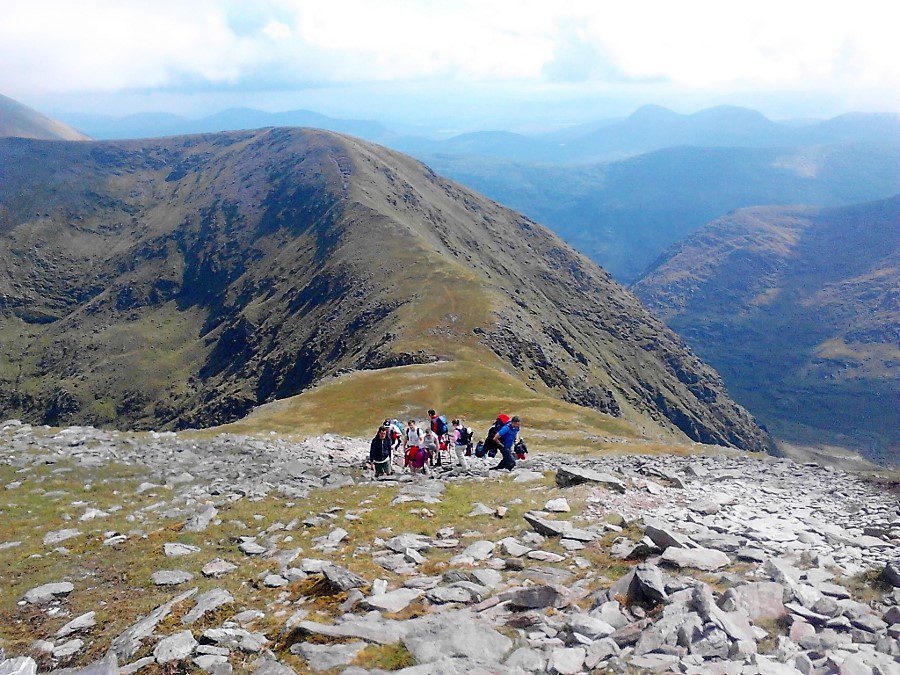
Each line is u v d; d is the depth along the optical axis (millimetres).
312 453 32875
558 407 95938
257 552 15398
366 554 14914
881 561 13078
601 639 9234
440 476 25078
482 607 11078
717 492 20656
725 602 9945
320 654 9312
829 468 28266
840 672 7883
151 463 25625
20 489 20578
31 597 12719
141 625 11094
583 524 16391
